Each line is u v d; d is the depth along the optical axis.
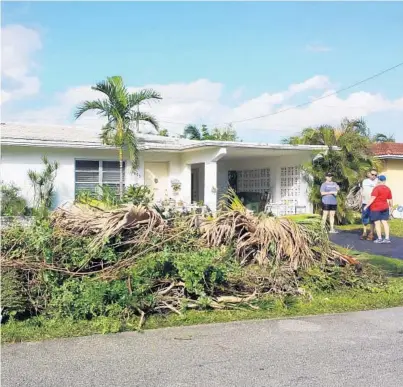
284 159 19.72
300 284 8.07
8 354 5.28
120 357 5.23
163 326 6.34
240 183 22.94
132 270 6.87
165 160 19.05
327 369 4.94
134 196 10.70
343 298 7.82
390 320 6.79
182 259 7.16
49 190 15.87
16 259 6.84
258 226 8.54
